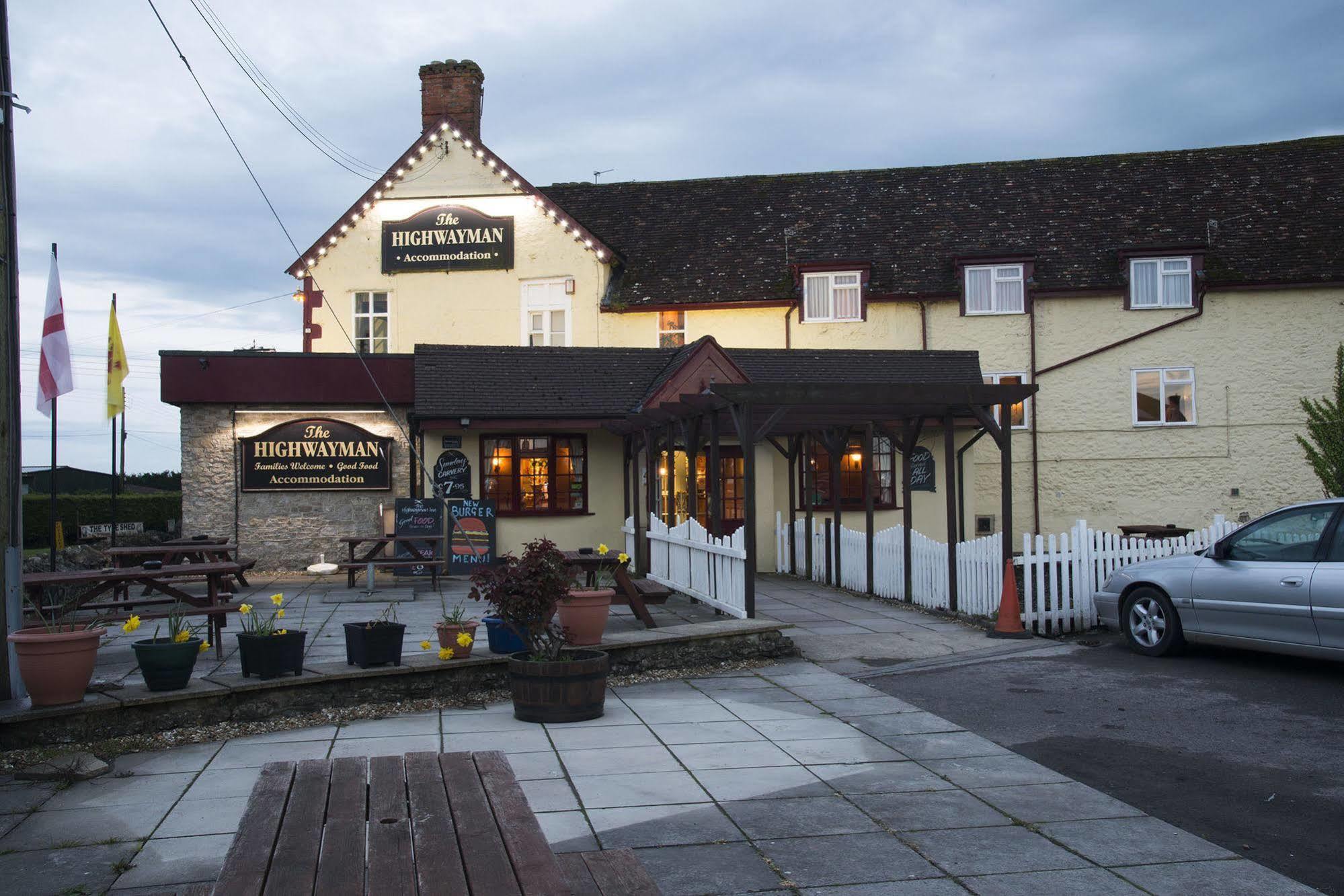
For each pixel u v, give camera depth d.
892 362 21.14
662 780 6.18
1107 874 4.76
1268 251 24.42
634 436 17.61
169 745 7.05
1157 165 26.92
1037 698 8.66
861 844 5.12
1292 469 23.94
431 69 25.83
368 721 7.80
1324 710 8.11
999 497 24.36
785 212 26.62
